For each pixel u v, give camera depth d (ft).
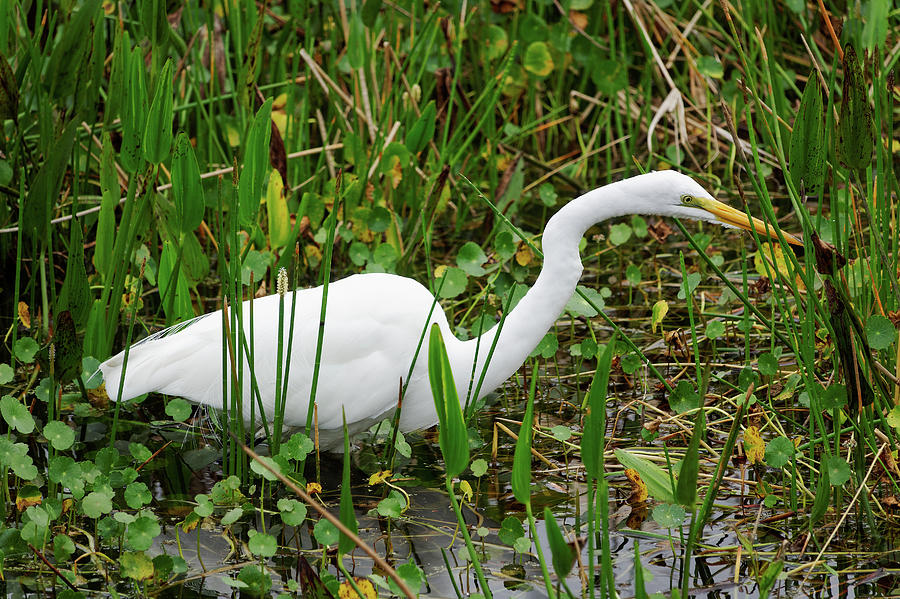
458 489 21.79
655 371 22.53
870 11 21.45
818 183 19.65
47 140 27.07
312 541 19.81
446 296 25.34
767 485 21.02
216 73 35.27
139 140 22.24
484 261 27.43
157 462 22.76
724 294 26.89
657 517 18.97
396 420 20.97
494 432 22.90
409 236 32.86
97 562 18.69
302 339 21.70
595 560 19.07
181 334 22.21
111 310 24.06
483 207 38.88
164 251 23.71
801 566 18.52
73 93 25.52
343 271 33.01
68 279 22.18
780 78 36.76
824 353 24.75
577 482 22.09
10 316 29.19
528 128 40.50
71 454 22.68
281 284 19.30
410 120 34.99
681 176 20.51
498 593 18.03
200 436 23.98
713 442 23.48
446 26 36.17
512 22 40.86
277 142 30.17
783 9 42.32
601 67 38.24
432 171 34.58
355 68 33.24
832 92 20.07
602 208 20.80
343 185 32.65
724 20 42.70
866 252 23.25
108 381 21.88
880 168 20.45
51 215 25.76
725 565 18.78
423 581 17.99
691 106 40.70
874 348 20.45
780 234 19.07
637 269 29.94
